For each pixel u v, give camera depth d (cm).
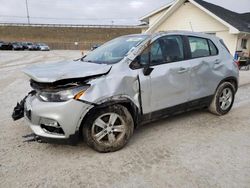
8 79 948
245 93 682
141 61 344
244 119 462
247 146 348
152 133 394
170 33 389
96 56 400
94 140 316
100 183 264
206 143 357
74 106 287
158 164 300
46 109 289
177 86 382
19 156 321
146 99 347
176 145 351
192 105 421
